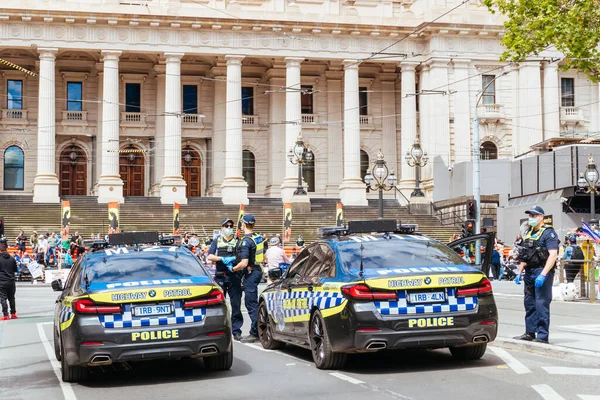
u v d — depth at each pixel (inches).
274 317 590.2
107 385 474.3
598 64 1020.5
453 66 2469.2
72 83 2583.7
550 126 2519.7
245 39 2395.4
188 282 475.8
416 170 2306.8
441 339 459.5
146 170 2618.1
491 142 2516.0
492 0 1128.8
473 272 475.2
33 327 875.4
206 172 2657.5
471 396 397.7
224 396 423.2
